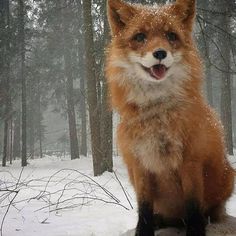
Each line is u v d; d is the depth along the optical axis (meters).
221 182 0.78
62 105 5.90
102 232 0.84
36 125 6.66
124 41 0.76
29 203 1.25
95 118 2.48
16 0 4.26
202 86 0.77
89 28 2.48
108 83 0.80
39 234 0.82
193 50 0.77
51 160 4.90
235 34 3.72
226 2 2.35
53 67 5.16
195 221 0.69
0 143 7.20
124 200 1.32
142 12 0.78
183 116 0.69
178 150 0.69
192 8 0.79
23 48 4.19
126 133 0.72
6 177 2.46
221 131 0.81
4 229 0.87
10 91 4.40
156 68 0.70
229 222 0.80
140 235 0.72
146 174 0.73
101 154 2.45
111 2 0.79
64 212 1.09
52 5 4.10
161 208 0.78
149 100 0.70
